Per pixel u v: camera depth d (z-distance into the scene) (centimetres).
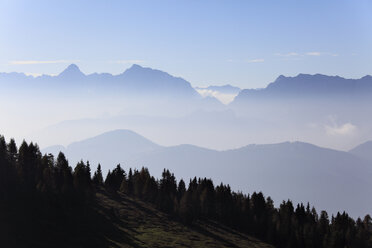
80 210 12888
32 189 12631
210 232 14038
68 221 11881
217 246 12544
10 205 11525
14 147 14162
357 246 14962
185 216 14512
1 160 12769
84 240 11038
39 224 11162
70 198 13112
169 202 15438
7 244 9881
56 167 14200
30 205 11838
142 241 11744
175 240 12369
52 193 12775
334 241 14325
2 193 11831
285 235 14425
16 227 10644
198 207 15388
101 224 12425
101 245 10944
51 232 10994
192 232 13650
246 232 15025
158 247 11450
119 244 11219
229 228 14975
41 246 10212
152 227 13262
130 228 12731
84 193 13725
